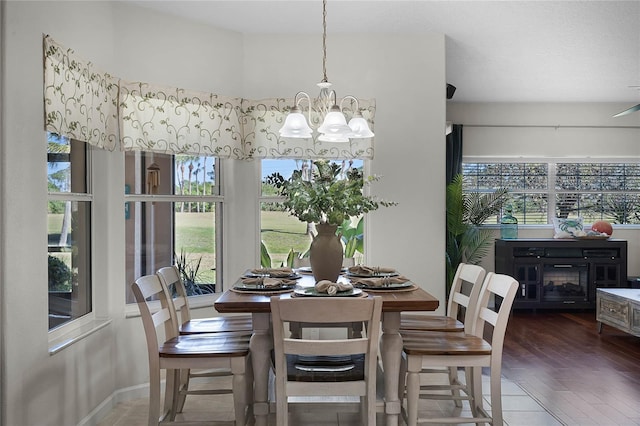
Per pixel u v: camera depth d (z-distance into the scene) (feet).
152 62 13.14
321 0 12.81
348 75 15.03
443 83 15.20
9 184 8.23
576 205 25.25
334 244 10.32
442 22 14.34
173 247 13.91
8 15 8.22
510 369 14.97
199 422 9.27
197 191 14.38
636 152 24.76
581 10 13.60
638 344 17.84
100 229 12.07
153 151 12.99
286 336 14.85
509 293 9.21
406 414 10.36
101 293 12.08
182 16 13.60
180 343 9.75
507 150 24.71
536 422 11.11
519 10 13.57
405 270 15.17
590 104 24.72
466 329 10.64
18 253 8.48
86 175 11.86
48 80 9.32
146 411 11.83
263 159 15.25
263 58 14.88
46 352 9.28
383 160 15.12
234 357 9.06
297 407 9.43
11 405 8.21
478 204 22.97
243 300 9.02
